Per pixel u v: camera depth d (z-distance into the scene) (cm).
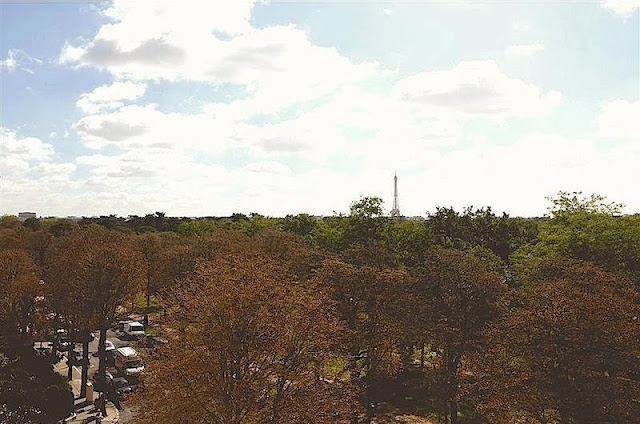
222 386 2895
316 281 4050
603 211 5919
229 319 2952
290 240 8069
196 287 3431
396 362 4769
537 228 8494
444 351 4344
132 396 3297
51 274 5847
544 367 3136
